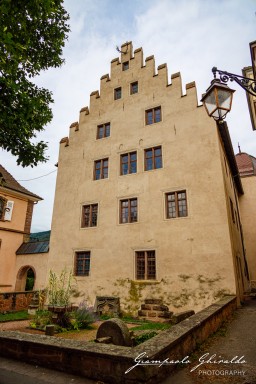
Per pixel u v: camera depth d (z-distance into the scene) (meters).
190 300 12.30
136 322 11.72
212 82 5.30
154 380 3.76
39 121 7.62
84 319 9.87
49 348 4.61
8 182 21.86
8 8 5.77
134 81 18.38
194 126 15.06
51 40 7.98
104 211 16.28
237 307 11.38
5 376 4.16
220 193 13.21
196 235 13.12
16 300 14.88
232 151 16.91
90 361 4.09
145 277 13.88
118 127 17.86
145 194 15.26
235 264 12.91
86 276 15.44
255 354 5.21
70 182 18.38
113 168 17.03
